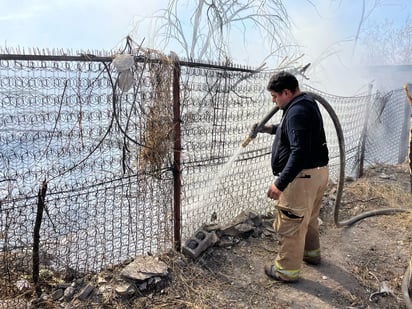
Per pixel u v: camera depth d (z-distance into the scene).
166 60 2.66
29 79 2.14
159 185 2.86
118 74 2.44
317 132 2.51
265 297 2.68
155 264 2.76
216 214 3.45
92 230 2.59
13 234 2.31
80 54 2.29
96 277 2.64
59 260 2.54
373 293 2.77
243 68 3.30
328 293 2.75
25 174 2.24
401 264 3.19
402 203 4.61
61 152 2.33
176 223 3.02
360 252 3.38
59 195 2.40
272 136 3.89
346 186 5.07
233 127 3.35
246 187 3.71
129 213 2.73
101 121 2.44
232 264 3.05
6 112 2.12
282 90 2.53
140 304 2.48
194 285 2.74
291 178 2.37
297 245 2.72
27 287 2.46
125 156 2.61
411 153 2.56
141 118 2.62
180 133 2.87
